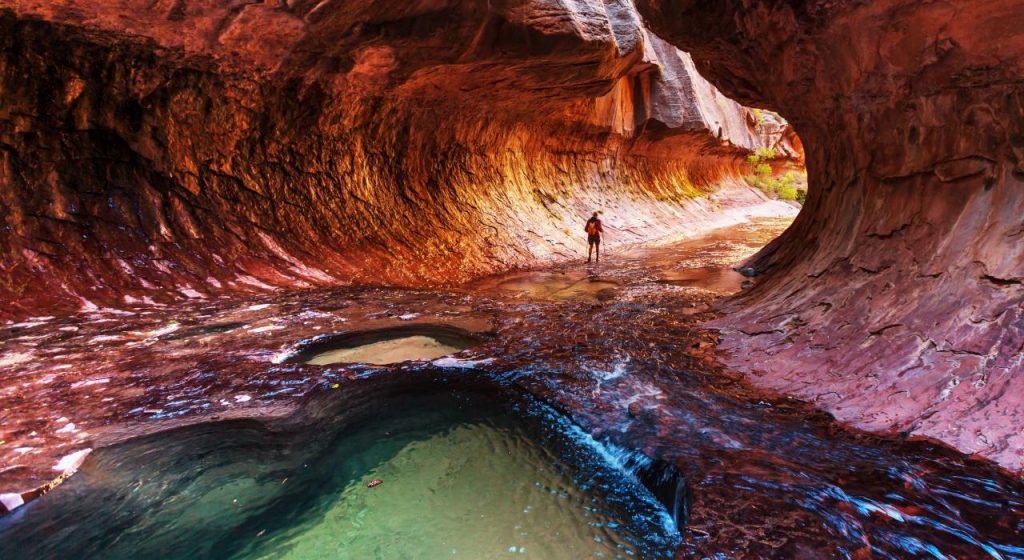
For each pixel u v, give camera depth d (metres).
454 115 14.43
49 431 3.77
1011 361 3.39
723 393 4.54
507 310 8.08
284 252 10.12
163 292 8.05
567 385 4.80
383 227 12.34
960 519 2.58
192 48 8.18
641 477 3.40
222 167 9.85
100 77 7.94
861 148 5.75
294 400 4.47
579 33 11.00
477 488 3.34
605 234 19.14
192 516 2.94
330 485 3.33
